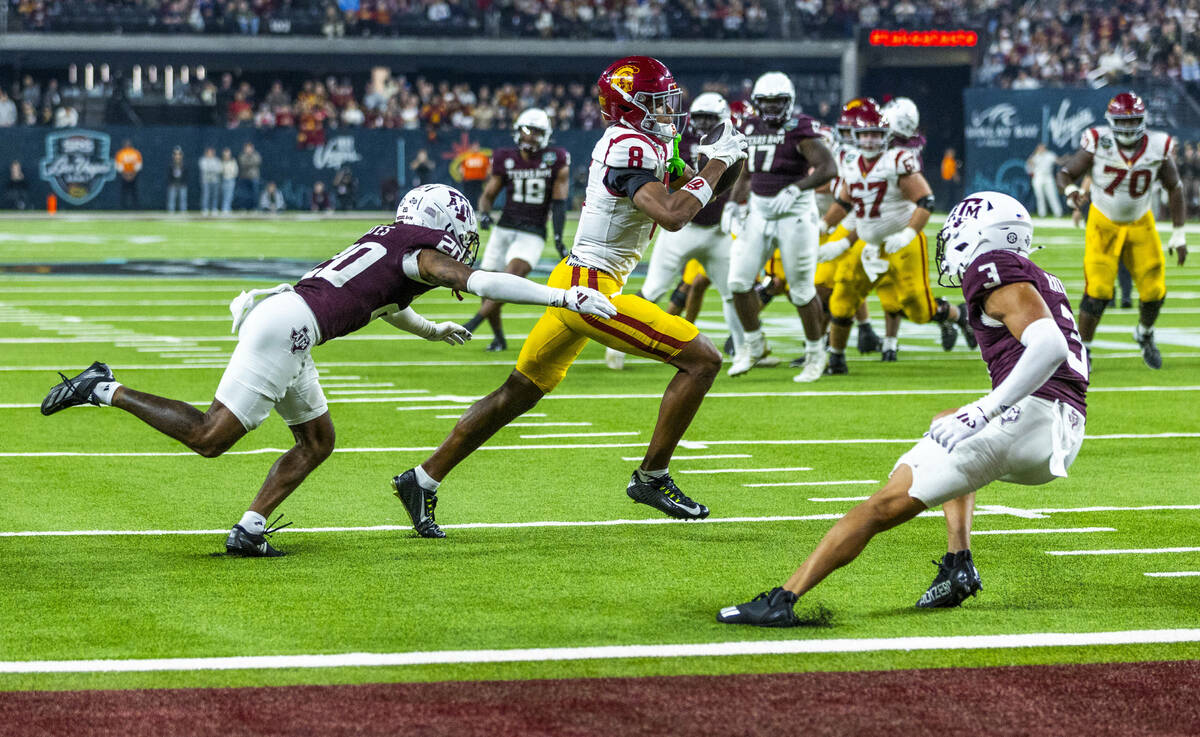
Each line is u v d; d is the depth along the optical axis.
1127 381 20.88
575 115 74.06
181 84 73.62
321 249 47.62
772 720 7.32
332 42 71.81
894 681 7.93
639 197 10.92
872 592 9.81
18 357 22.67
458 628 8.88
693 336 11.48
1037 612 9.33
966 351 24.72
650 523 11.97
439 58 73.12
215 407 10.18
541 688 7.77
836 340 21.52
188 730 7.11
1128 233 21.39
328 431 10.87
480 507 12.54
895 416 17.66
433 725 7.20
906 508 8.80
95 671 7.99
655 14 73.62
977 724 7.29
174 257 44.31
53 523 11.78
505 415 11.46
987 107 68.81
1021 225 8.89
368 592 9.72
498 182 23.69
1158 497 13.02
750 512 12.42
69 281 36.81
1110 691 7.79
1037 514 12.34
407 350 24.42
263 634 8.72
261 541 10.70
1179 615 9.26
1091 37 72.88
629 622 9.04
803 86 76.44
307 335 10.31
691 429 16.70
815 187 19.61
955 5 75.19
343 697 7.60
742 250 20.16
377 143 71.19
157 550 10.91
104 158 69.94
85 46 70.06
